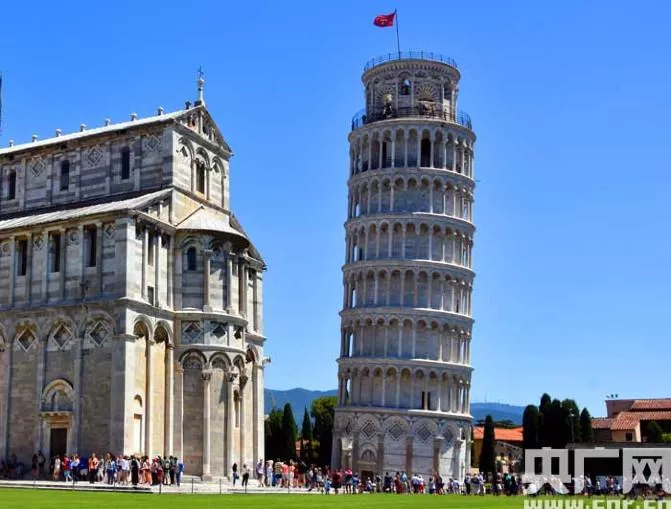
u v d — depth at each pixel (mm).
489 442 145125
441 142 135250
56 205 87562
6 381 78500
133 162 84438
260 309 92562
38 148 88812
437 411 126625
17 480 74250
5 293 80125
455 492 112688
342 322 134375
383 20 138250
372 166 136750
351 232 136125
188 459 78062
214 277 81688
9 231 80375
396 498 70562
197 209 85750
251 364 89875
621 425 173875
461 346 132375
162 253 79750
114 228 76250
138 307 75375
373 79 140750
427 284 130750
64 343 77000
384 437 125000
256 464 87750
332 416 174875
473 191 138750
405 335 128625
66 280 77750
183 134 84688
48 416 75938
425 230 132250
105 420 73688
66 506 43562
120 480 70188
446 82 139375
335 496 71062
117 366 73562
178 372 78938
